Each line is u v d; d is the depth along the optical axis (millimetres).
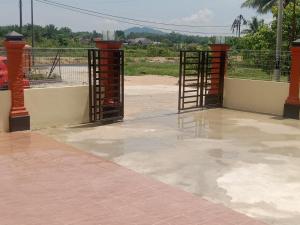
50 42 43000
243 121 10023
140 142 7699
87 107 9445
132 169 6047
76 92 9188
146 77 23469
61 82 10664
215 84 11992
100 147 7277
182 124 9508
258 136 8391
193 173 5930
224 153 7043
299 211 4645
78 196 4934
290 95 10477
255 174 5941
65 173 5766
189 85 11367
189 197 4980
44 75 10422
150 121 9836
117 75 9703
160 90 16531
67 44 42562
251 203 4852
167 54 50781
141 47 61281
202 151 7145
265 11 24328
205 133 8602
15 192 5035
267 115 10930
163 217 4387
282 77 11547
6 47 7980
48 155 6641
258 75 11969
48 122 8797
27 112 8344
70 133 8352
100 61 9289
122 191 5121
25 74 10078
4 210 4516
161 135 8320
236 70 12320
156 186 5336
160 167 6176
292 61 10328
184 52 10898
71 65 10805
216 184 5488
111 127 9047
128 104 12555
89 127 8977
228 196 5055
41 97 8609
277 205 4809
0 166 6023
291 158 6809
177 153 6977
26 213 4445
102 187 5250
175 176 5777
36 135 8031
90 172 5832
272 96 11047
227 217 4426
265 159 6727
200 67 11500
